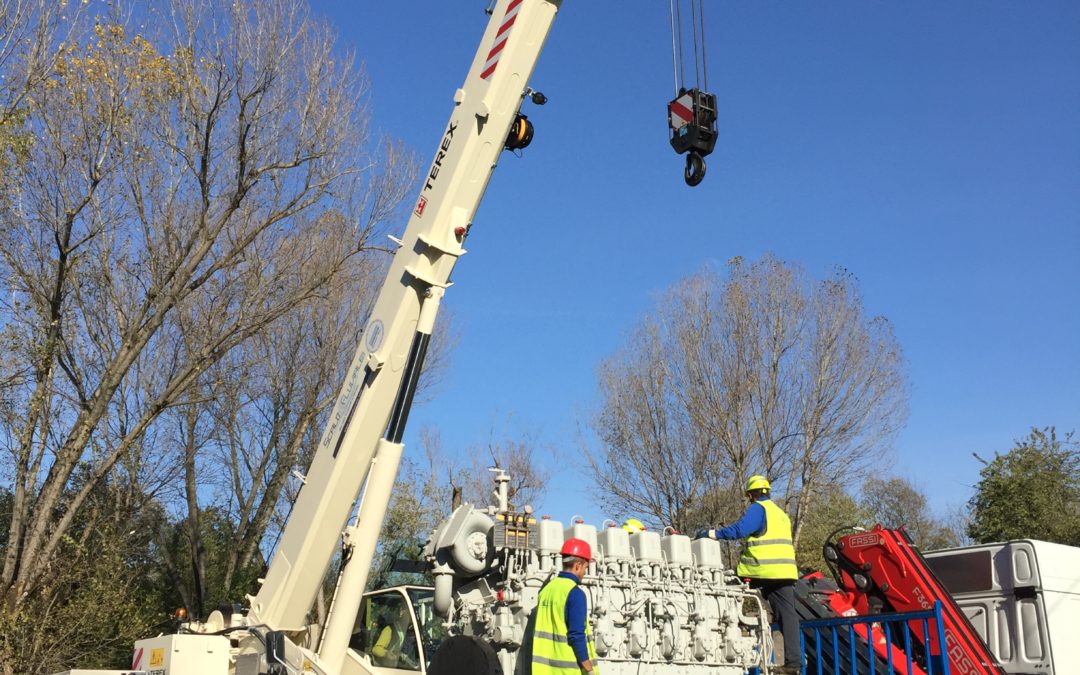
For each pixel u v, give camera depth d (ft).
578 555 22.97
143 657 25.23
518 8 24.32
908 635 24.72
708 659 26.99
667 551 27.94
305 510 25.32
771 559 27.73
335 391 77.87
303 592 24.99
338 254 61.93
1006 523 94.12
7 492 63.46
